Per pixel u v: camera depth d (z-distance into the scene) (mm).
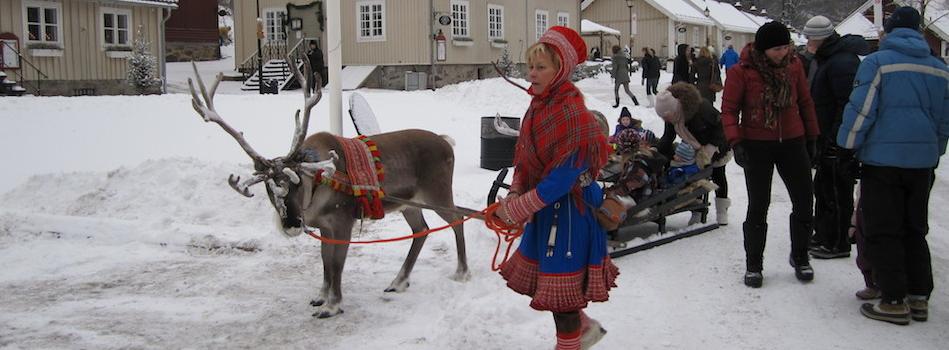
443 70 27547
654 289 5918
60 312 5762
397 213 8562
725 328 5133
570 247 3924
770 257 6738
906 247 5266
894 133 5047
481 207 8344
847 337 4953
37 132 13852
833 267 6426
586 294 3945
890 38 5211
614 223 4039
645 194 6906
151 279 6602
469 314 5230
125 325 5480
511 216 3893
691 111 7168
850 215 6617
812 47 6730
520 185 4070
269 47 30094
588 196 4027
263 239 7527
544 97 3902
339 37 8891
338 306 5648
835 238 6672
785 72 5758
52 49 22797
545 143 3852
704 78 17531
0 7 21688
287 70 27422
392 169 5906
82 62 23766
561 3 34531
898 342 4867
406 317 5598
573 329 4066
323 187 5465
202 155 12836
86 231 7910
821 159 6609
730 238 7363
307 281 6516
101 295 6180
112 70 24641
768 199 5906
